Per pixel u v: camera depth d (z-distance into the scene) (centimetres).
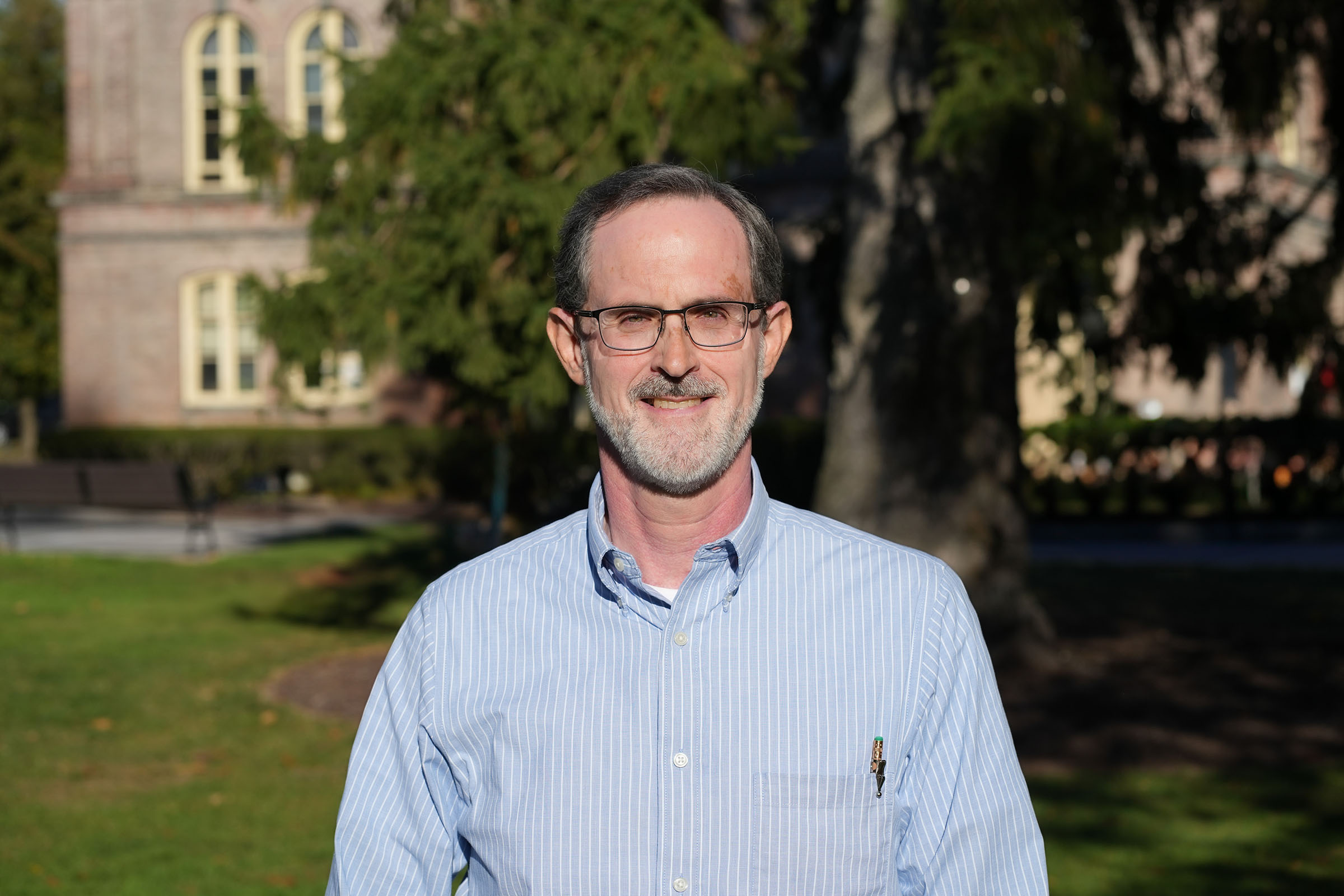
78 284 2694
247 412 2655
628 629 202
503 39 823
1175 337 933
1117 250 729
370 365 871
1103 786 648
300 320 895
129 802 630
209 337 2683
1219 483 1836
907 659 199
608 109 817
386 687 214
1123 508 1859
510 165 852
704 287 203
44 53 4131
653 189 209
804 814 192
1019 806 201
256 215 2639
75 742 745
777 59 816
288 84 2584
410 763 208
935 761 198
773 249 217
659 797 193
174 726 782
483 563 216
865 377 945
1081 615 1148
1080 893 500
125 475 1530
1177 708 806
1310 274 881
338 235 932
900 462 932
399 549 1630
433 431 2470
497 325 865
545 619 206
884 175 919
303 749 731
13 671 930
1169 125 877
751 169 844
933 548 926
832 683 196
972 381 921
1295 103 822
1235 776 663
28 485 1559
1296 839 565
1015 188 716
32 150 3272
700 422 203
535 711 199
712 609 201
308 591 1319
